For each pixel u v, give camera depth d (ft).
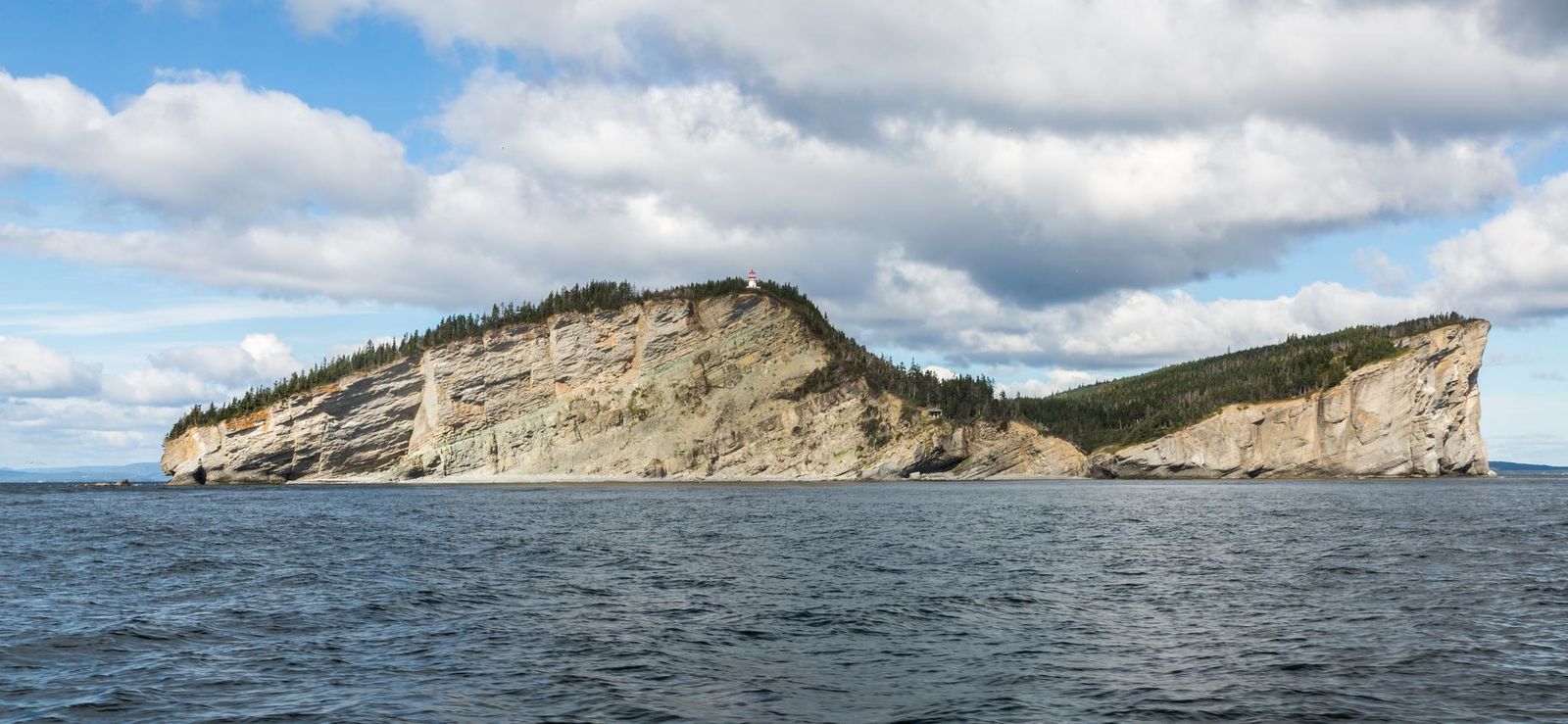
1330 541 173.47
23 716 55.16
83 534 195.31
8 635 79.20
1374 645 75.82
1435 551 152.46
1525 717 55.06
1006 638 79.97
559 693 61.11
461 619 88.63
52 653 72.28
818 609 94.94
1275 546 164.55
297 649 74.69
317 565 134.62
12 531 203.31
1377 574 122.11
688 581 117.70
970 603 99.76
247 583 114.93
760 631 82.94
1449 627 83.35
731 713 56.65
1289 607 95.55
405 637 79.71
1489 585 110.52
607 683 63.77
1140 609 95.09
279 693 60.80
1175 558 144.66
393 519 244.01
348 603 98.53
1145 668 68.33
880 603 99.60
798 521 235.61
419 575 123.13
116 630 81.87
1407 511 273.13
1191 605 97.45
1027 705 58.29
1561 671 66.18
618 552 155.94
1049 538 184.85
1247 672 66.80
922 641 78.69
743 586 113.09
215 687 62.39
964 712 56.85
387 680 64.39
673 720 55.11
